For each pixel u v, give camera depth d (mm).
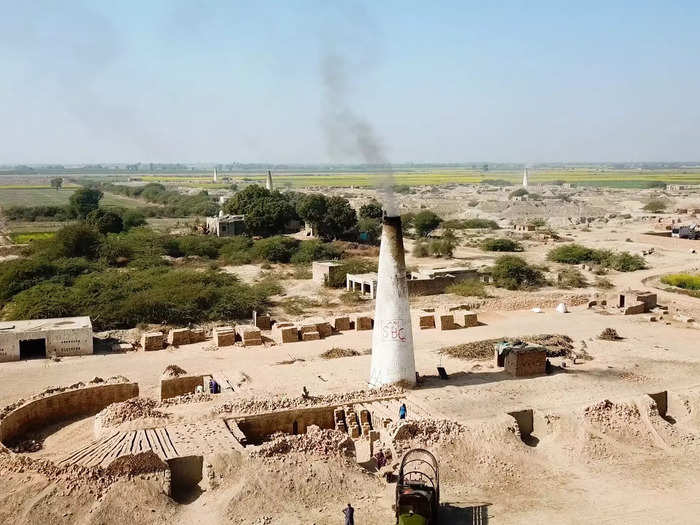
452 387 35375
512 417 30438
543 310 58656
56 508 22938
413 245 102688
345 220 104438
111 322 52625
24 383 38781
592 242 106375
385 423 30531
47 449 29312
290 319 55531
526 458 28375
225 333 47906
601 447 29359
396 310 34500
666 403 34562
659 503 25266
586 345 45219
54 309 51312
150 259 82000
